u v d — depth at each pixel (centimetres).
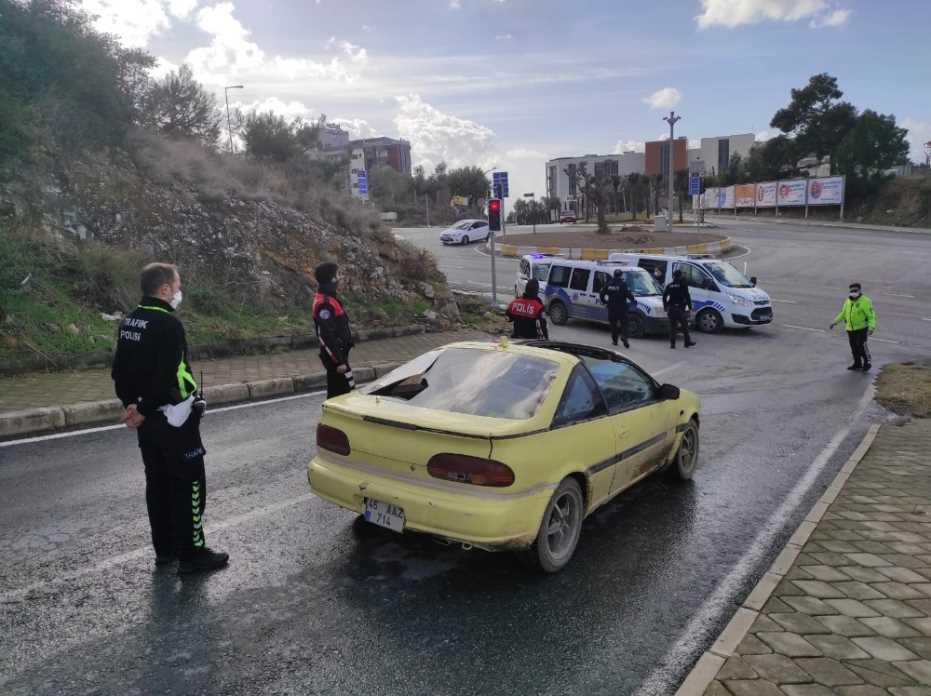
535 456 416
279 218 1569
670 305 1602
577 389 479
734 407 1000
